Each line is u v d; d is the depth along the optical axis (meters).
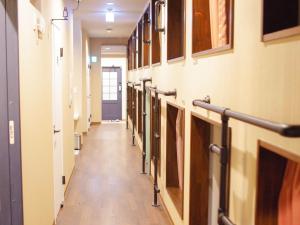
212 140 3.01
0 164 2.42
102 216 4.18
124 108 14.40
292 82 1.32
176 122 4.22
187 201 3.23
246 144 1.78
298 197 1.53
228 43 2.08
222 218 1.80
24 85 2.49
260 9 1.60
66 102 5.14
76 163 6.71
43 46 3.24
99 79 12.21
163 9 4.49
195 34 2.99
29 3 2.65
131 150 7.93
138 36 8.16
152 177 5.66
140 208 4.46
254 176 1.69
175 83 3.78
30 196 2.69
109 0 6.12
